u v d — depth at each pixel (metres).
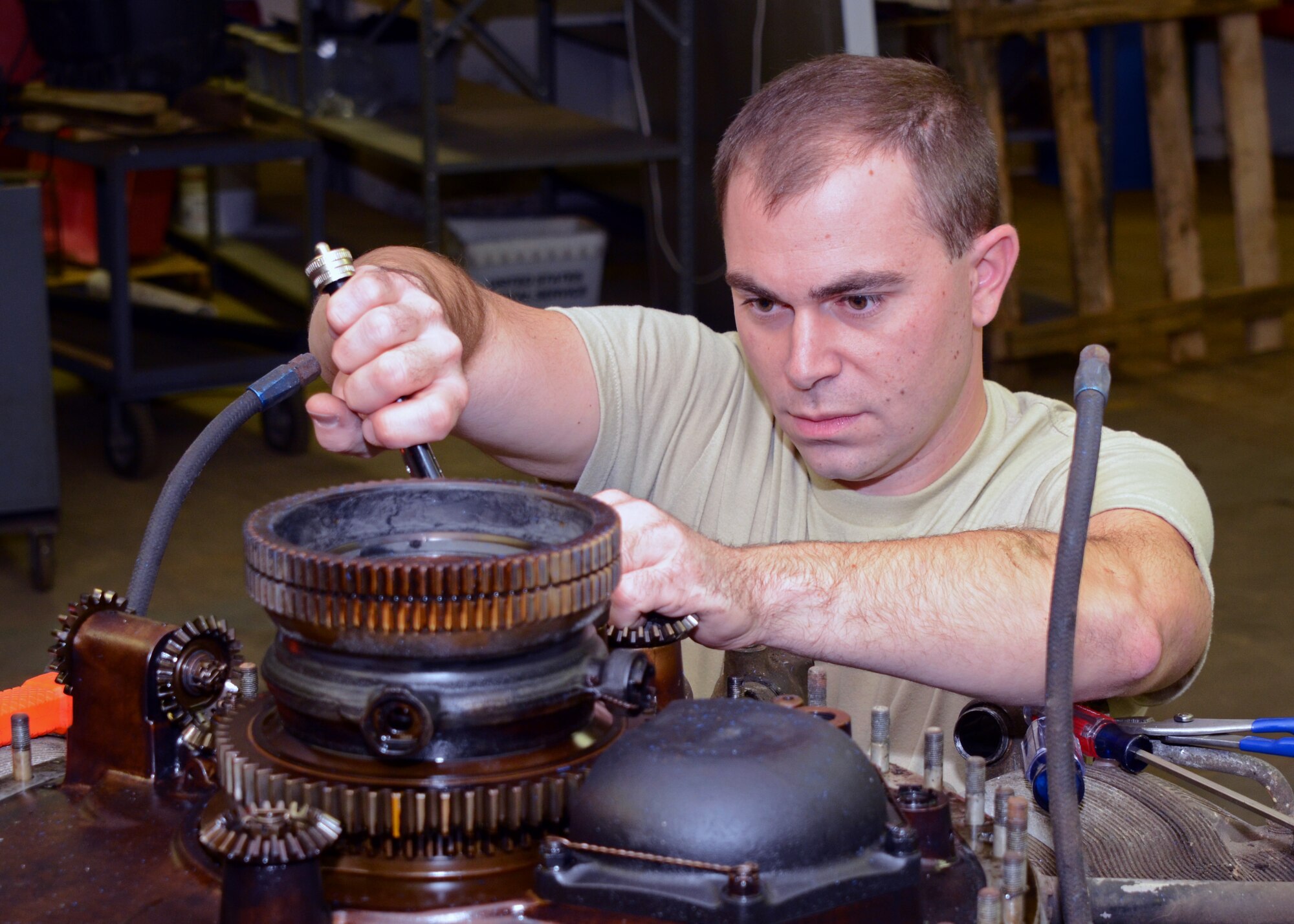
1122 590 0.89
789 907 0.54
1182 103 4.34
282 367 0.94
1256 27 4.46
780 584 0.84
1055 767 0.68
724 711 0.61
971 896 0.62
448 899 0.57
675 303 4.30
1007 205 4.06
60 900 0.60
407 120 4.21
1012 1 4.09
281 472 3.66
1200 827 0.94
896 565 0.87
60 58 3.46
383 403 0.87
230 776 0.61
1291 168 6.98
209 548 3.16
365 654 0.58
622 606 0.75
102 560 3.09
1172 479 1.06
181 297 4.06
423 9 3.48
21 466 2.83
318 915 0.55
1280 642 2.73
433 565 0.56
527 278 4.17
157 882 0.61
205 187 4.56
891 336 0.99
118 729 0.71
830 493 1.21
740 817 0.55
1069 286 5.12
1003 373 4.21
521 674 0.59
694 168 4.05
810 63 1.03
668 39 4.08
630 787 0.57
